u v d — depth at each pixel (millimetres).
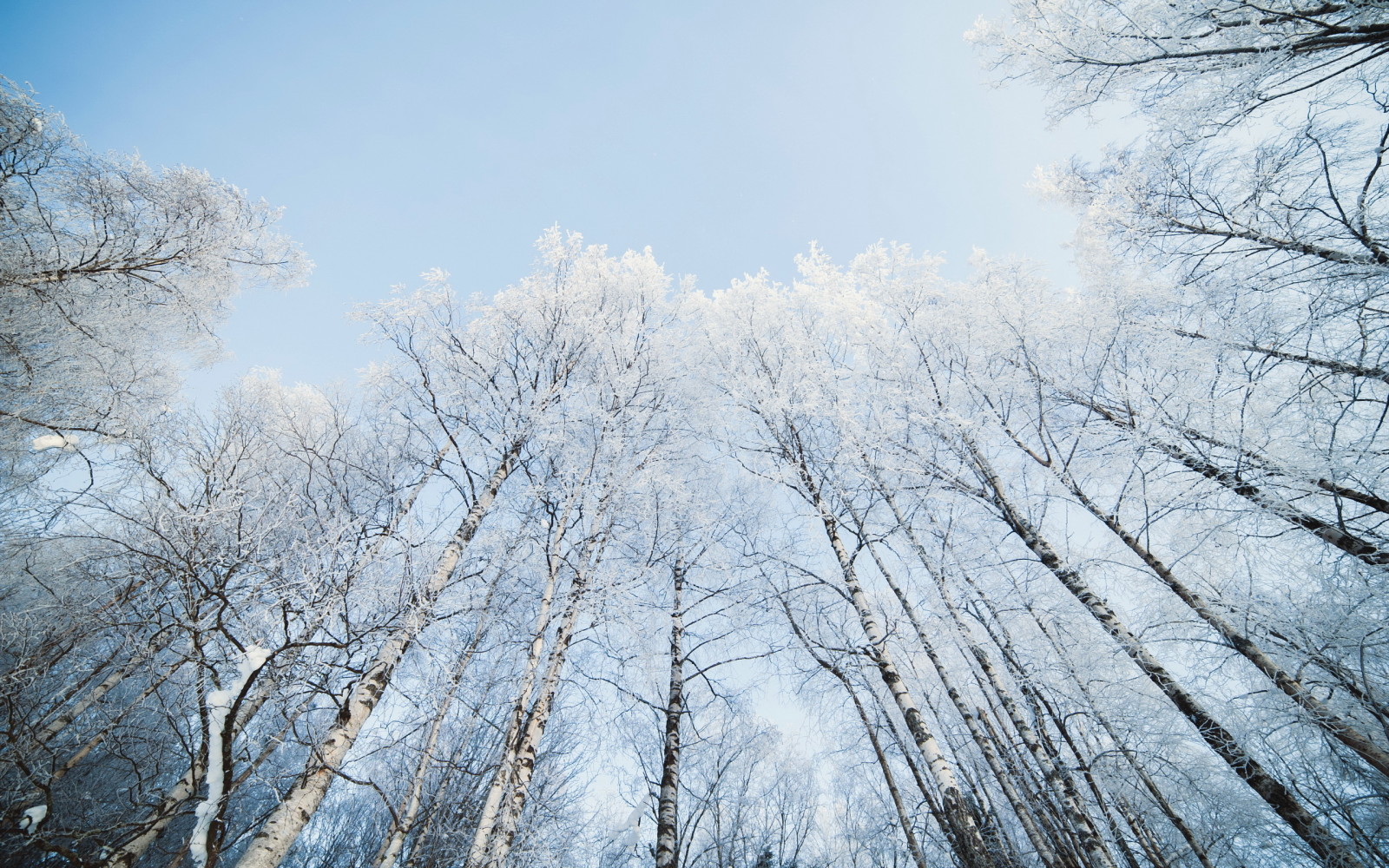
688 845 8906
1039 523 6637
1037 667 6543
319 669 4402
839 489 7438
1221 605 5746
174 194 6645
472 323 8070
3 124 5348
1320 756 5316
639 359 8602
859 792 12000
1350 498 4965
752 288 9438
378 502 6922
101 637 4980
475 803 7848
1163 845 7055
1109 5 5906
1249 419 5480
